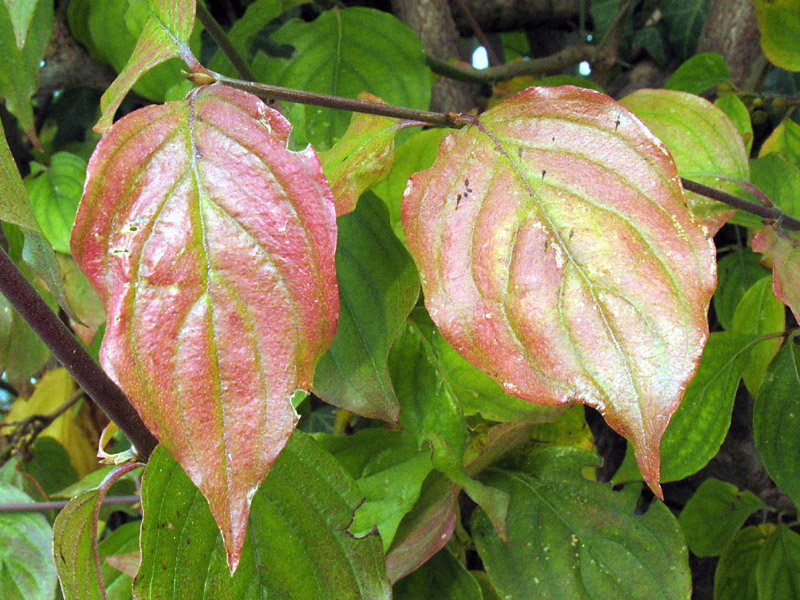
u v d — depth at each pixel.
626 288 0.23
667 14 0.62
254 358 0.22
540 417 0.34
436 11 0.56
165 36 0.26
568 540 0.35
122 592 0.38
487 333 0.24
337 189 0.28
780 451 0.36
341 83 0.43
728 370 0.37
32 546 0.38
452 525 0.33
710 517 0.43
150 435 0.27
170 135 0.23
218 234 0.22
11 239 0.45
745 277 0.51
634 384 0.23
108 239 0.22
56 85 0.52
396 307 0.30
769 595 0.41
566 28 0.72
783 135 0.44
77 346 0.26
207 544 0.26
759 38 0.53
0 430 0.57
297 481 0.28
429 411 0.34
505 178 0.25
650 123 0.35
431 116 0.26
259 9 0.44
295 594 0.27
